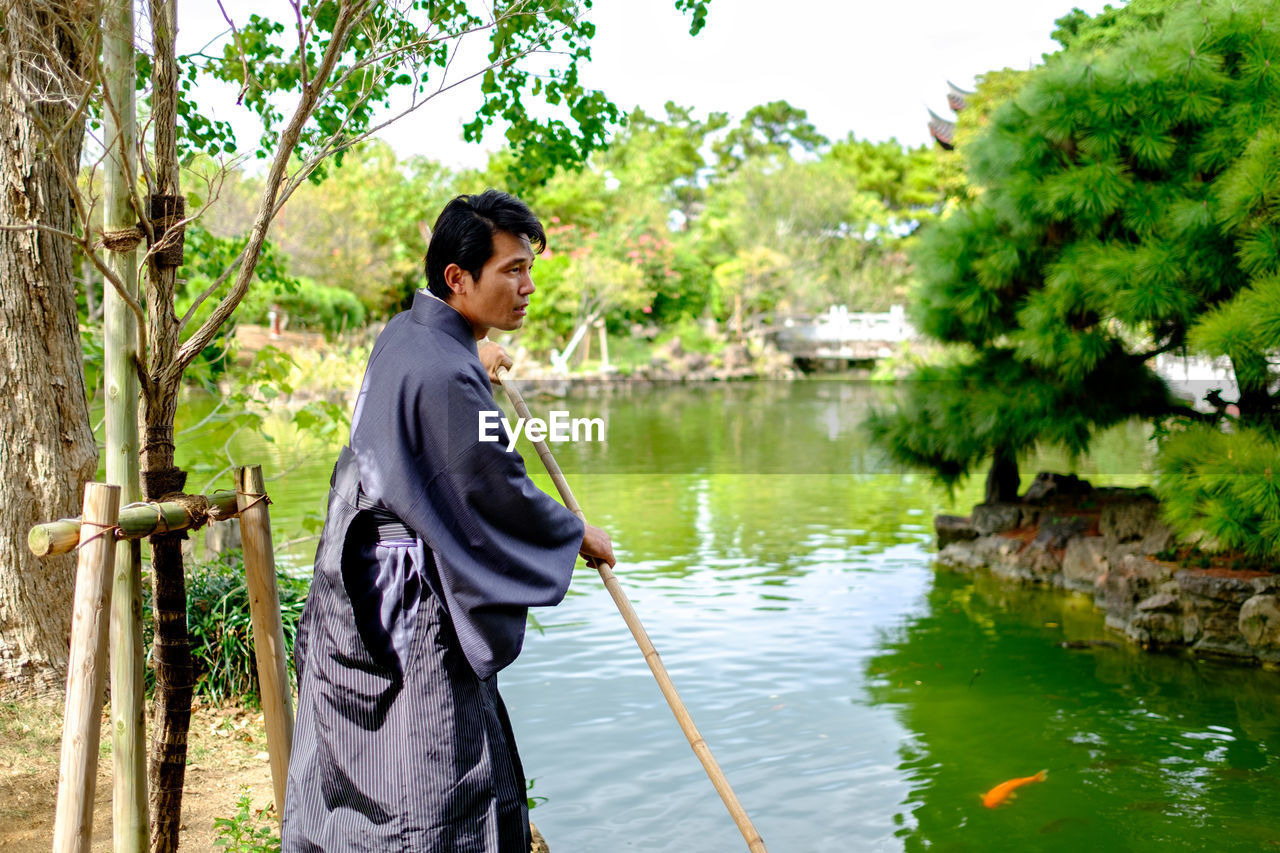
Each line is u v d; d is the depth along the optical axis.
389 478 2.00
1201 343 6.11
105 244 2.32
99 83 2.24
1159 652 6.20
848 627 6.58
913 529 9.87
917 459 9.11
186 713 2.46
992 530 8.72
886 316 41.34
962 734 4.80
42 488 4.00
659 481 13.12
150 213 2.36
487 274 2.15
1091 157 7.34
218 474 5.26
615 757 4.48
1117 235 7.52
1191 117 7.11
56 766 3.45
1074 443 8.02
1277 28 6.92
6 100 3.44
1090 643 6.29
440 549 1.98
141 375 2.33
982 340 8.62
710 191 60.88
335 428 5.25
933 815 3.93
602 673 5.61
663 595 7.29
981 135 8.24
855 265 46.69
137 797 2.40
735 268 41.06
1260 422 6.88
